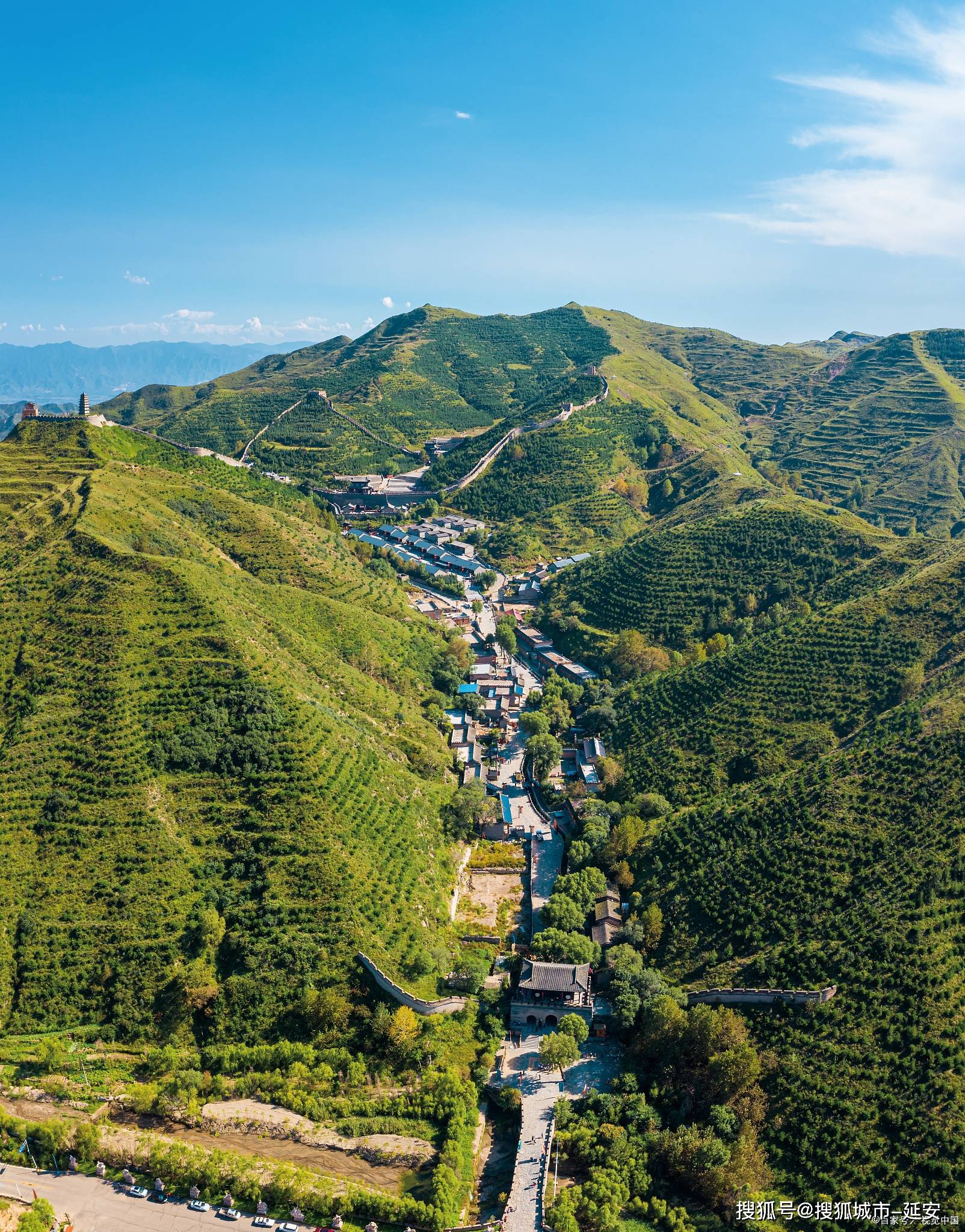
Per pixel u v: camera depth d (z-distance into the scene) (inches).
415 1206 4918.8
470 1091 5743.1
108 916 6648.6
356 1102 5767.7
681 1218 5027.1
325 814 7357.3
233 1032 6245.1
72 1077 5915.4
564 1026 6151.6
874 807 7194.9
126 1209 5014.8
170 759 7593.5
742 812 7682.1
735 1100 5605.3
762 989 6215.6
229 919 6747.1
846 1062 5664.4
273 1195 5054.1
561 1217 4842.5
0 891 6702.8
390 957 6619.1
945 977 5880.9
